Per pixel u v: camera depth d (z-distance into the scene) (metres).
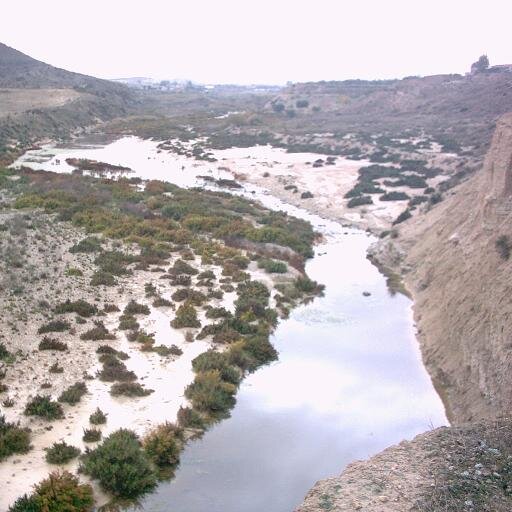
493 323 15.44
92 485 11.81
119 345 18.28
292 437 14.30
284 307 22.77
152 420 14.42
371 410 15.66
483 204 21.30
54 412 14.08
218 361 17.16
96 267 24.95
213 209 36.62
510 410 12.89
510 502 9.55
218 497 11.96
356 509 9.70
